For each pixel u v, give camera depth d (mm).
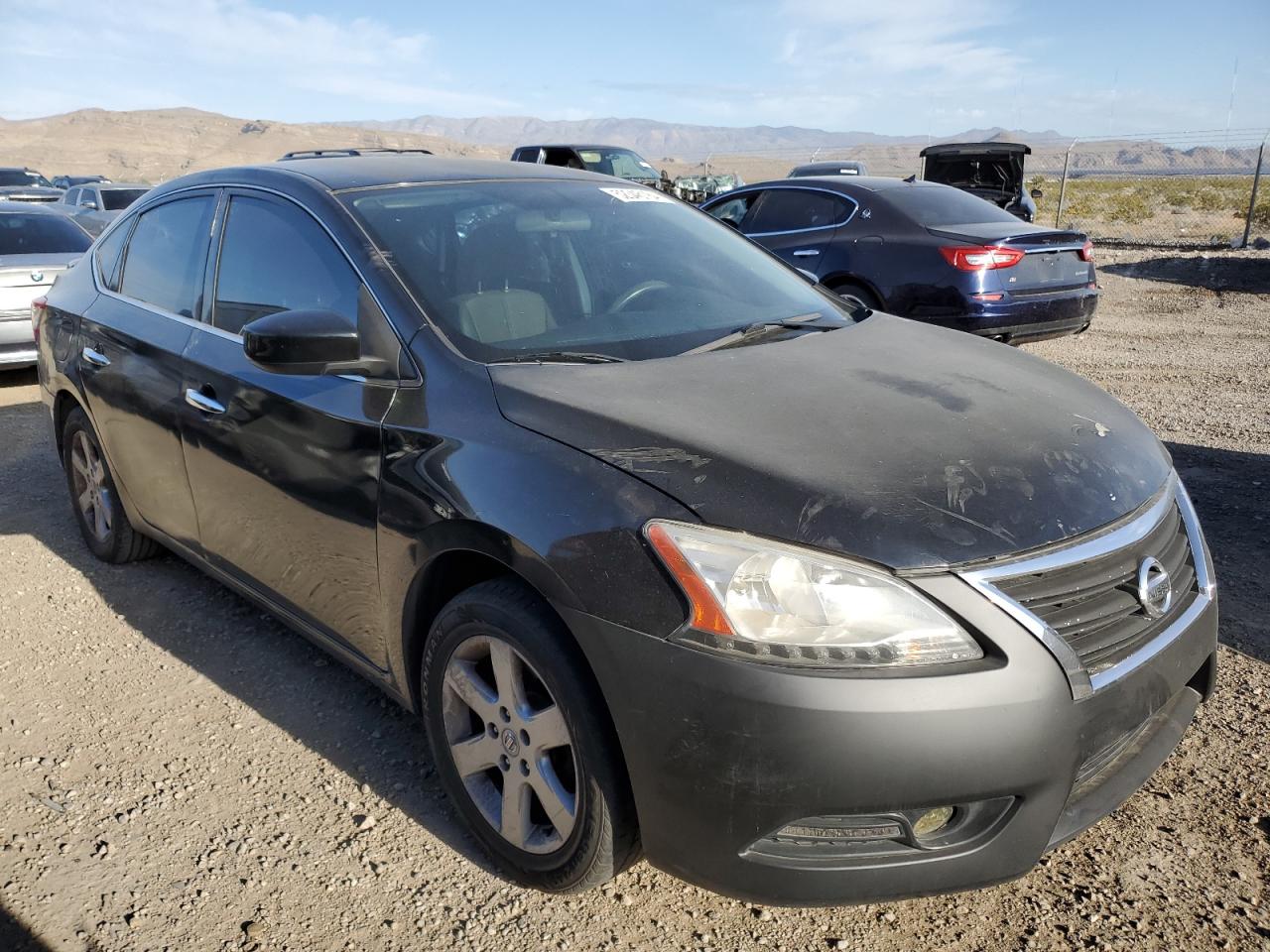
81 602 4086
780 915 2352
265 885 2475
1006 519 2018
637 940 2277
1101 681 2016
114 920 2359
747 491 2014
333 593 2857
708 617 1923
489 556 2254
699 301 3127
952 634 1902
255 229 3287
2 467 5984
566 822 2238
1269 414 6891
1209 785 2768
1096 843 2562
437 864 2541
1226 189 43969
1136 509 2238
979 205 8281
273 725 3174
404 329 2656
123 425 3787
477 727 2508
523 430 2303
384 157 3693
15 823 2719
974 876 1992
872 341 2949
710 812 1960
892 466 2104
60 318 4348
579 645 2076
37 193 20766
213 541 3451
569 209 3352
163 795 2830
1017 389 2617
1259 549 4355
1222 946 2213
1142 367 8688
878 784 1874
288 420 2859
